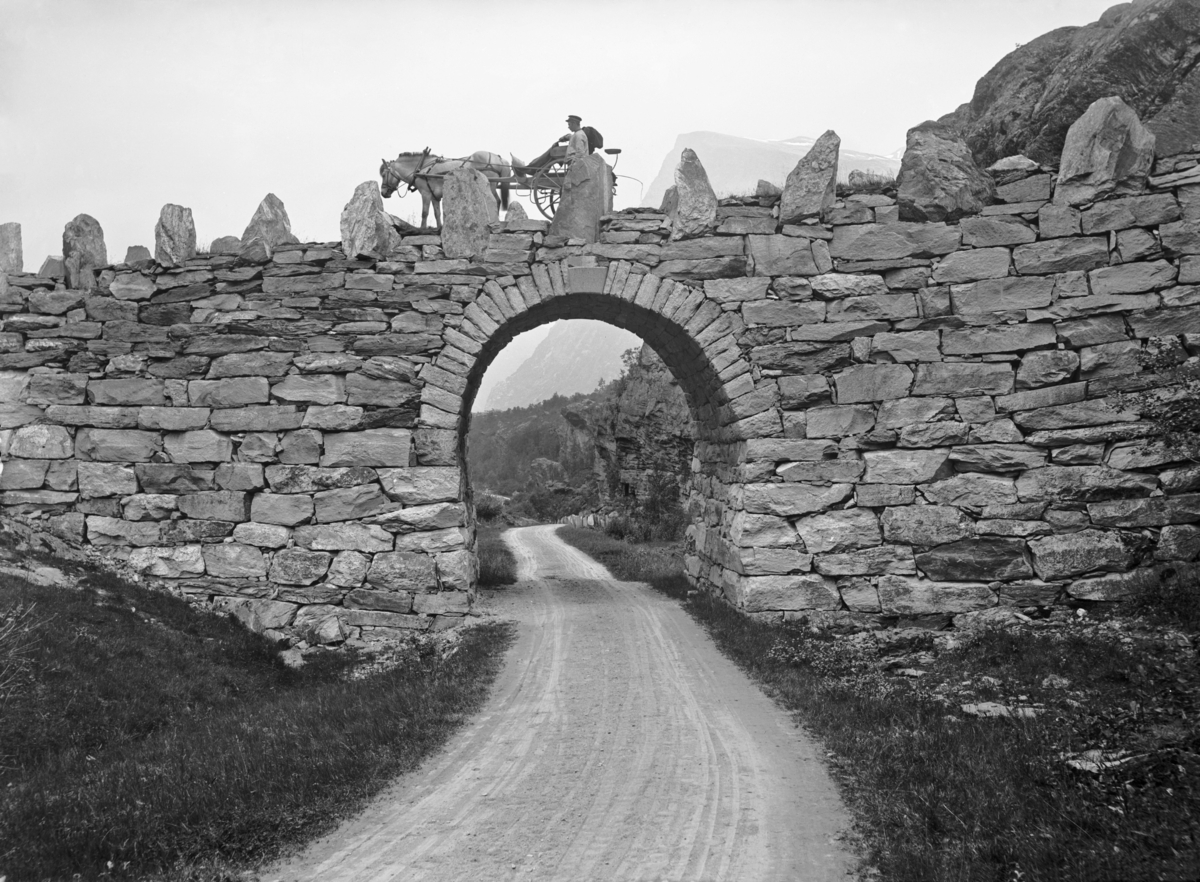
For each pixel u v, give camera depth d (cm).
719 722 979
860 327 1448
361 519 1491
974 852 616
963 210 1441
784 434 1448
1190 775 683
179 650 1309
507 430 11206
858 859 641
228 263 1528
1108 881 550
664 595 1872
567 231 1509
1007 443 1402
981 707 964
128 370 1535
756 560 1426
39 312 1560
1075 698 972
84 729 1029
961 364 1423
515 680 1176
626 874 632
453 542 1481
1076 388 1391
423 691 1112
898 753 820
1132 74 1614
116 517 1524
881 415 1433
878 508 1423
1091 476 1377
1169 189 1393
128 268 1552
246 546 1501
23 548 1447
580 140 1703
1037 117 1747
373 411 1501
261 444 1505
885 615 1402
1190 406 1202
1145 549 1359
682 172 1498
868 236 1460
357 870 657
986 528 1394
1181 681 945
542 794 791
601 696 1092
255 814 741
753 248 1473
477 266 1505
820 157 1468
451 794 801
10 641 1088
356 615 1477
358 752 893
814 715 975
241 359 1517
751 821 714
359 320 1509
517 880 630
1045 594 1370
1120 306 1389
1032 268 1419
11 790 830
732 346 1463
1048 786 719
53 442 1538
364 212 1505
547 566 2638
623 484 4175
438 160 1761
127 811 741
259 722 1046
